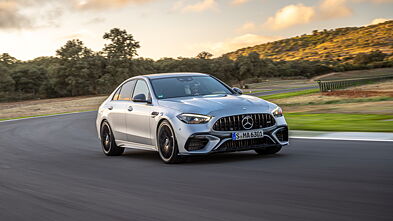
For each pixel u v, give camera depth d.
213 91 7.20
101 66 120.06
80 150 9.40
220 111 6.13
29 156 8.66
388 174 4.64
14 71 126.94
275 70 188.25
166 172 5.75
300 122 13.60
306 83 112.38
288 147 7.68
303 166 5.51
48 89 125.56
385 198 3.59
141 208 3.79
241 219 3.23
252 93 67.88
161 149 6.64
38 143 11.55
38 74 127.38
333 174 4.84
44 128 18.36
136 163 6.87
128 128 7.54
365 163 5.46
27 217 3.74
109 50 117.75
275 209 3.46
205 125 6.09
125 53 116.38
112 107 8.07
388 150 6.51
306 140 8.62
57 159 7.95
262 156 6.73
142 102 7.11
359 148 6.94
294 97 36.91
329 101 27.19
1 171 6.69
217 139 6.05
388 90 34.12
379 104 20.38
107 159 7.67
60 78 120.81
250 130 6.18
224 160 6.52
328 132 10.05
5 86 119.75
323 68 199.50
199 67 147.75
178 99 6.77
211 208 3.63
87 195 4.51
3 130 18.69
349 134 9.18
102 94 118.25
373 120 12.38
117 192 4.58
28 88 126.50
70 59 120.50
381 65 191.88
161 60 173.88
